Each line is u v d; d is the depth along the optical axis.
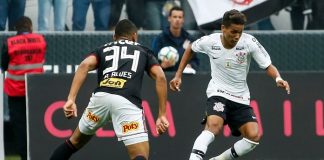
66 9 38.22
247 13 37.03
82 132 27.19
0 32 37.00
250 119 28.66
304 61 38.72
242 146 28.75
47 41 37.56
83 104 33.03
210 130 28.11
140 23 38.84
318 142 33.56
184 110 33.19
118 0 38.72
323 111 33.59
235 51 28.41
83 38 37.72
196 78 33.22
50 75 32.97
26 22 34.94
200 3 36.94
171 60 33.81
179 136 33.12
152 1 38.72
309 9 39.34
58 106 33.03
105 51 26.89
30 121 32.88
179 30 34.38
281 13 39.62
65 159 27.66
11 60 34.56
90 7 38.59
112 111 26.41
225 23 27.83
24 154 34.69
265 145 33.34
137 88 26.53
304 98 33.53
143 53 26.92
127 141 26.28
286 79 33.53
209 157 33.25
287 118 33.47
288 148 33.41
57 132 33.00
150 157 33.06
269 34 38.47
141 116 26.42
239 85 28.70
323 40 38.69
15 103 34.66
